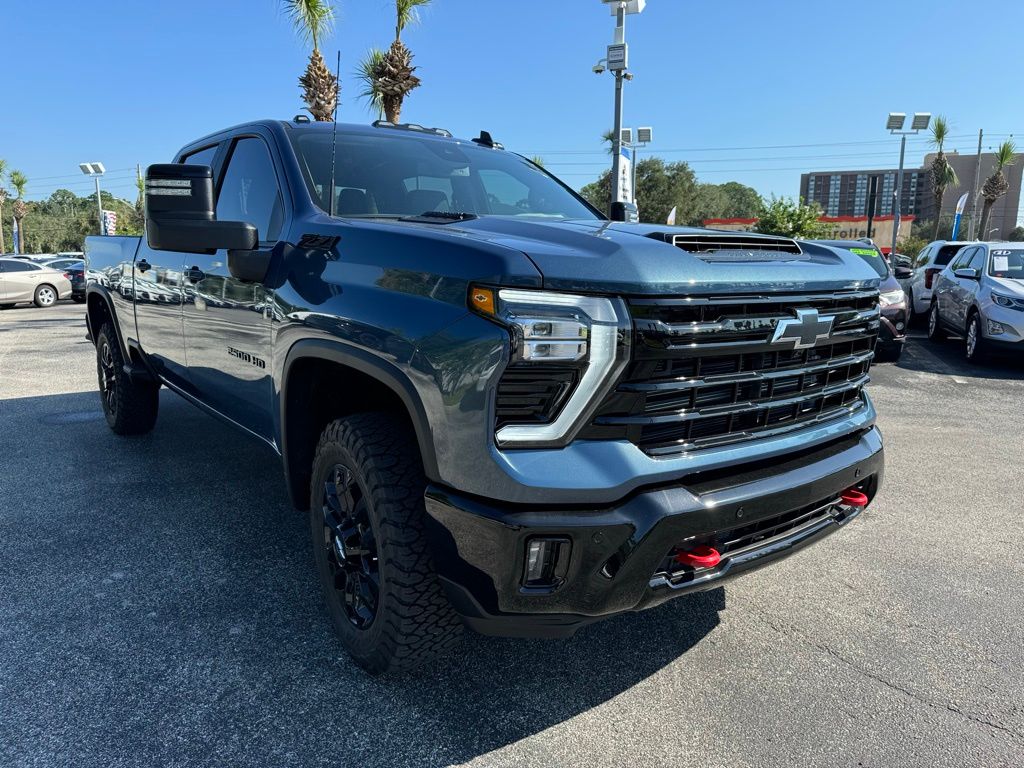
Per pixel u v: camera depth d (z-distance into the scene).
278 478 4.46
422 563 2.17
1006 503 4.35
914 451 5.50
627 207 3.92
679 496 2.02
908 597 3.14
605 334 1.92
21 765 2.03
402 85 13.52
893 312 9.45
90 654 2.58
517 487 1.88
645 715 2.31
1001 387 8.30
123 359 4.97
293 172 3.02
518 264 1.91
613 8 11.45
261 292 2.85
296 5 12.43
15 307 21.62
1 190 52.81
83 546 3.47
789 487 2.22
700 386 2.07
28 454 4.92
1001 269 10.11
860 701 2.41
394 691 2.40
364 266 2.34
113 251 4.88
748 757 2.13
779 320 2.20
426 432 2.03
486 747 2.15
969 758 2.14
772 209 29.38
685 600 3.09
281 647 2.64
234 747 2.12
